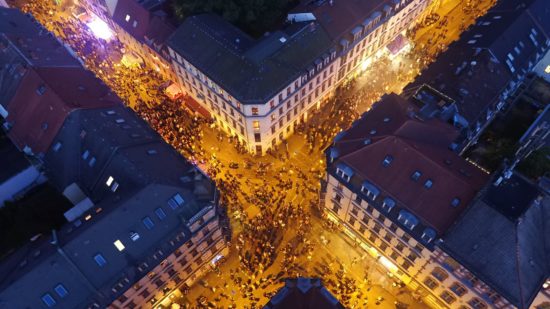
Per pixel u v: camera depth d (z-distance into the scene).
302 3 90.56
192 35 82.50
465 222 53.34
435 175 56.88
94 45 106.00
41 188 71.00
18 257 56.44
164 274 60.97
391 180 58.84
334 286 68.81
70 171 65.12
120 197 56.59
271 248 72.62
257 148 84.62
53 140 67.06
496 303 53.09
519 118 84.19
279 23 94.12
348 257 72.12
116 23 99.44
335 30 83.62
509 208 51.44
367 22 86.38
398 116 63.41
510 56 77.25
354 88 96.62
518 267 49.75
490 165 74.31
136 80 99.44
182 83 91.94
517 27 79.62
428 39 105.69
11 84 73.75
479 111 71.38
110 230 53.62
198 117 92.81
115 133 64.44
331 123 90.19
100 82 76.88
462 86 71.75
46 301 50.75
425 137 62.41
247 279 69.88
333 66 85.69
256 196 78.81
